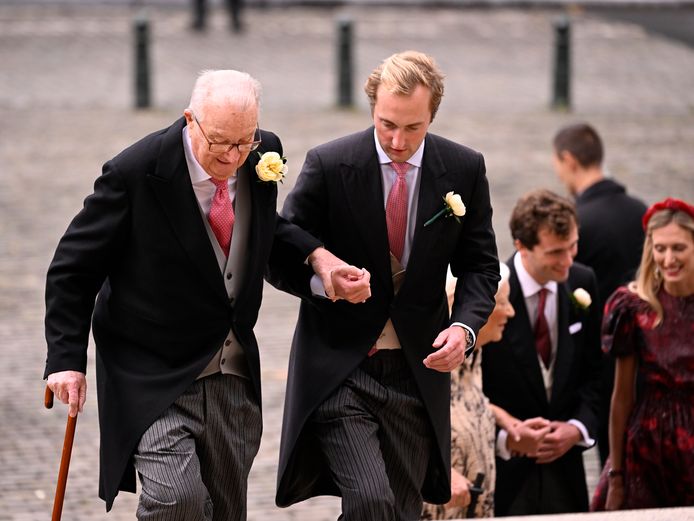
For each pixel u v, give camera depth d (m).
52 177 44.25
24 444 24.48
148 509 13.34
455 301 14.84
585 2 83.25
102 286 14.53
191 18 76.50
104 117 53.84
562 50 56.53
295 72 63.88
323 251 14.23
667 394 17.27
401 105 13.65
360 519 14.09
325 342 14.79
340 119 53.75
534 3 82.81
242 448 14.49
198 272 13.80
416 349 14.70
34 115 54.12
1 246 37.00
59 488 13.98
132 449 13.70
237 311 14.09
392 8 82.19
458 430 16.67
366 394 14.62
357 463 14.28
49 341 13.72
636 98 58.88
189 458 13.61
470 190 14.77
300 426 14.64
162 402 13.72
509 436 17.88
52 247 37.06
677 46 71.62
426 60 13.84
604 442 20.75
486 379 18.23
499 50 70.06
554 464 18.44
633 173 45.22
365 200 14.50
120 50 69.19
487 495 16.95
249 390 14.55
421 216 14.49
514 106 56.81
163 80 61.34
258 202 14.02
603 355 18.84
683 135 51.50
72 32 73.69
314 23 77.19
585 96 59.31
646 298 17.23
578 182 23.78
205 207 13.90
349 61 56.22
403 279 14.66
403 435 14.90
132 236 13.79
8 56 66.81
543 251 17.83
